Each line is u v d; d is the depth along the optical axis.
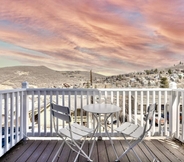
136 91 2.94
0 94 2.14
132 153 2.40
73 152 2.42
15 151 2.45
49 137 3.04
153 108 2.03
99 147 2.61
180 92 2.86
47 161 2.14
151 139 2.98
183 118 2.75
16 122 2.63
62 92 2.89
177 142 2.85
